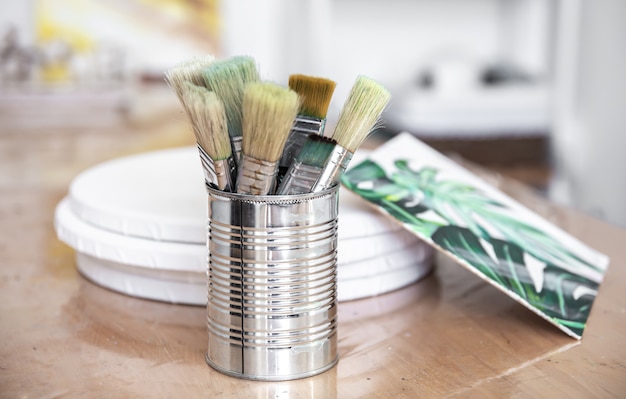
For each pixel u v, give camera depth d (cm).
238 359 71
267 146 65
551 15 303
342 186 99
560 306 84
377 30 330
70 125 221
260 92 63
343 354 77
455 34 335
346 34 328
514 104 295
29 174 158
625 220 252
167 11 321
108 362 76
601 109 262
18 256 108
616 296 91
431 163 106
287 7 320
